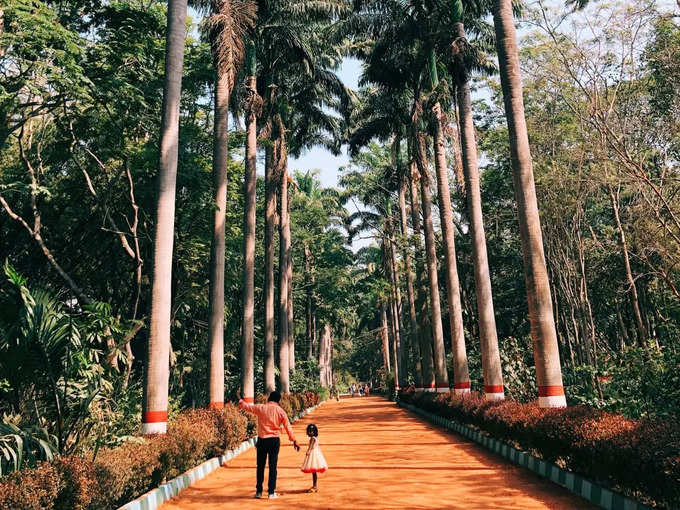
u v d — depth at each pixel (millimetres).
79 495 5262
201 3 16703
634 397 10633
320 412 30734
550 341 10570
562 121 17734
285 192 28234
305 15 22375
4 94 11922
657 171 15070
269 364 22625
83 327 7996
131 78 15633
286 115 27203
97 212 18359
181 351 21953
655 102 13875
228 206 22453
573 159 17250
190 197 19281
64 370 7562
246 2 16203
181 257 20156
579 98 15945
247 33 17766
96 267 20281
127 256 20375
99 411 8680
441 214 20906
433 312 23609
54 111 15508
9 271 7047
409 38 22406
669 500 5504
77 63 13773
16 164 17250
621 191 18203
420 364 29797
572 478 7488
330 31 24938
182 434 9195
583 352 20484
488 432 12555
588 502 6738
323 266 44219
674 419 8688
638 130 13977
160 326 9891
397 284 38375
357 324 67812
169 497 7727
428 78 23234
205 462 10391
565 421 7973
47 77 12234
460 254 29984
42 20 11602
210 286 15023
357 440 14852
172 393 21156
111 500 6121
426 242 24156
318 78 27594
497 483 8148
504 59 12062
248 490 8242
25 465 6008
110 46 14828
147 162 16969
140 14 15422
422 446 13062
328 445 13914
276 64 23938
